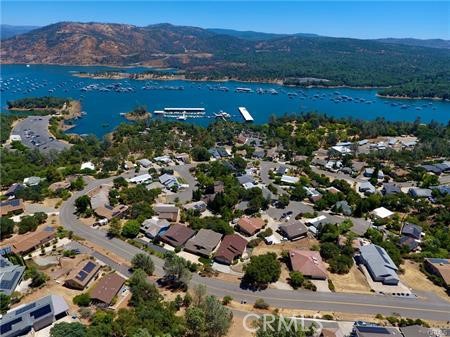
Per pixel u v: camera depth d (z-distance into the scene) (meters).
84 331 77.12
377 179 191.25
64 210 146.38
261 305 95.31
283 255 118.56
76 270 103.31
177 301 93.12
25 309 85.62
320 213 152.88
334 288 104.50
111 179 180.75
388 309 97.31
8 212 139.88
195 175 188.75
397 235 138.00
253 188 162.38
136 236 129.50
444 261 116.75
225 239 124.19
